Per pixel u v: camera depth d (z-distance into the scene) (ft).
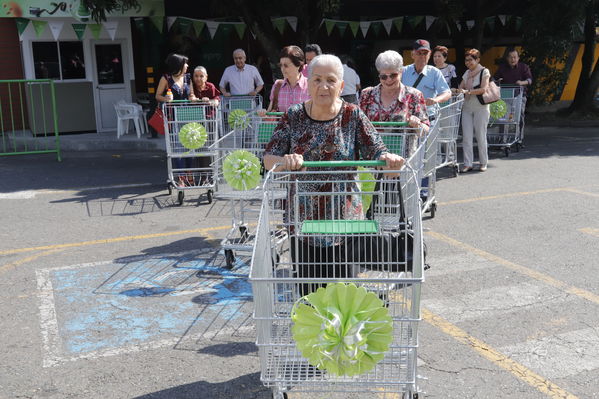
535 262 19.44
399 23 57.62
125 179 34.76
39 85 48.67
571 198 27.91
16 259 20.71
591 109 63.41
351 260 12.68
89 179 34.86
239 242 21.12
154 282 18.31
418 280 8.94
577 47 65.92
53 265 20.02
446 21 54.75
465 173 34.88
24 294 17.53
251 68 38.24
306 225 11.45
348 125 12.34
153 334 14.90
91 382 12.76
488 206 26.86
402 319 9.37
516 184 31.32
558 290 17.13
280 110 21.63
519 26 59.98
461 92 33.19
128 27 51.13
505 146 40.40
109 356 13.84
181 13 50.80
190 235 23.26
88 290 17.75
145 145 46.73
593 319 15.25
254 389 12.43
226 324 15.40
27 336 14.87
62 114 50.26
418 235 10.54
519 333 14.57
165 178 34.88
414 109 19.13
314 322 8.94
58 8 47.19
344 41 63.41
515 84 41.68
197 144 27.27
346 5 56.49
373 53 64.18
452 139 32.53
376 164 11.36
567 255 20.03
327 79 11.69
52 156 43.96
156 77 51.26
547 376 12.66
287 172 11.23
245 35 59.36
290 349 10.14
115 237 23.20
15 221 25.79
